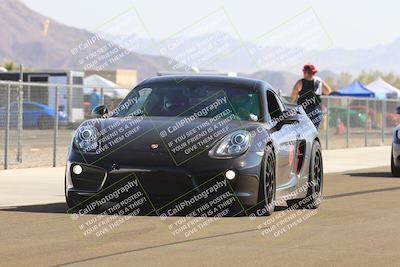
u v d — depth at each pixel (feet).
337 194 78.89
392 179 98.12
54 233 50.72
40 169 105.29
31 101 130.21
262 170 59.67
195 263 41.50
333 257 43.80
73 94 133.39
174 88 65.26
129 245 46.65
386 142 203.10
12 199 70.13
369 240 49.60
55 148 112.78
